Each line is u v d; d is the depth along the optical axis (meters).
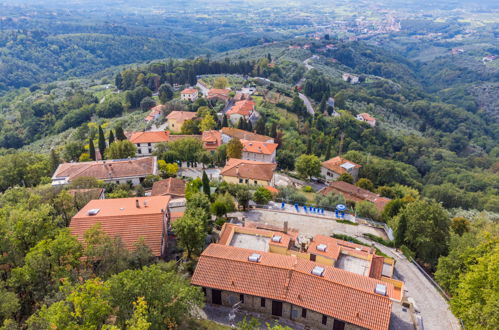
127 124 173.38
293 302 40.53
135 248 46.97
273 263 45.41
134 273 35.53
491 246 47.34
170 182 84.06
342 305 39.62
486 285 40.44
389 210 71.50
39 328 30.47
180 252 53.75
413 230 60.34
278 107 191.88
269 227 62.31
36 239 43.41
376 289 41.62
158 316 32.88
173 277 38.66
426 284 52.97
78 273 40.47
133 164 93.62
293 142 146.50
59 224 56.28
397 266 56.91
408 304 44.62
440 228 61.03
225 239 53.50
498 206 118.12
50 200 60.03
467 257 49.22
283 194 80.75
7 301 33.22
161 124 162.62
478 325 36.94
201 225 51.34
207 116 146.12
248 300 43.19
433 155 195.00
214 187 78.75
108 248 42.56
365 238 64.12
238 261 45.03
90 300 30.56
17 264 41.66
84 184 74.25
